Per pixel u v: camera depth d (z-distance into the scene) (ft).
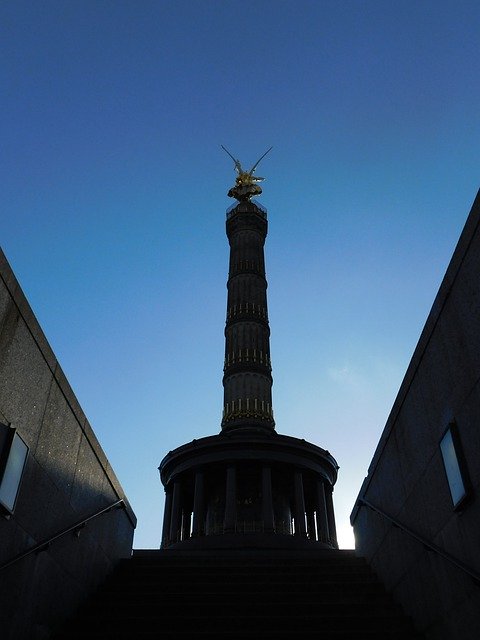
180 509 108.68
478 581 25.23
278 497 109.09
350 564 46.91
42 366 31.58
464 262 27.37
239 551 59.93
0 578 26.73
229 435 110.32
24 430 29.27
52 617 32.86
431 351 31.96
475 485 26.50
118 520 48.75
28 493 29.81
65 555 35.37
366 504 46.29
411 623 34.94
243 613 36.42
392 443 39.86
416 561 34.86
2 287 26.84
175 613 36.37
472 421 26.76
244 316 133.08
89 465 40.32
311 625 34.47
